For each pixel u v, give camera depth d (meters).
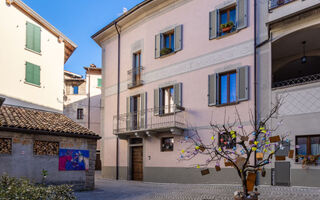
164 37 15.95
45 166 11.28
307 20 10.73
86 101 31.06
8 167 10.33
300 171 9.98
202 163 12.88
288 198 8.22
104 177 18.27
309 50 13.20
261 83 11.54
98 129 30.83
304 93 10.25
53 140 11.63
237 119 12.01
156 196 10.13
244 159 6.04
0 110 12.18
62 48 16.58
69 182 11.84
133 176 16.55
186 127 13.80
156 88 15.51
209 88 13.14
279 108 10.77
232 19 13.17
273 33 11.57
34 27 14.83
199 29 14.05
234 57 12.55
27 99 14.06
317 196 8.16
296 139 10.28
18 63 13.84
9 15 13.64
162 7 15.86
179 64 14.68
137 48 17.14
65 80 31.11
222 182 12.09
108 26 18.84
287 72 15.55
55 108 15.61
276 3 11.27
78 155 12.30
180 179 13.65
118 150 17.52
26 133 10.94
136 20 17.36
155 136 15.16
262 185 10.71
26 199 5.26
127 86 17.36
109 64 19.25
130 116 16.64
